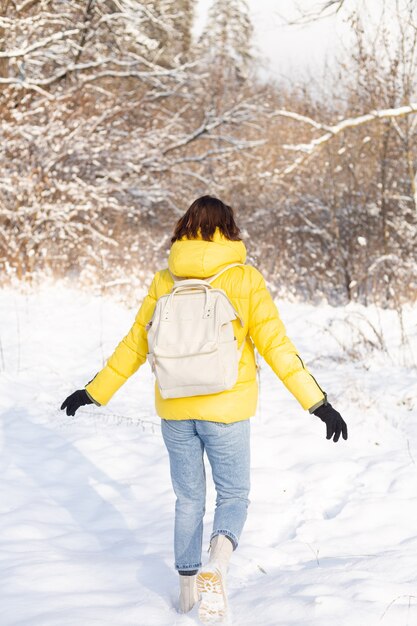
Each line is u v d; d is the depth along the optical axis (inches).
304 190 587.5
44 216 489.4
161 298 113.9
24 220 481.4
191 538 115.5
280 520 161.8
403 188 537.3
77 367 300.7
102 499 173.0
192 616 112.0
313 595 116.8
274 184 614.9
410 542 145.2
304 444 208.2
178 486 118.2
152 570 130.6
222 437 113.4
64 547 144.3
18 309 377.4
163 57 746.2
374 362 314.7
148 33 764.0
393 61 464.8
